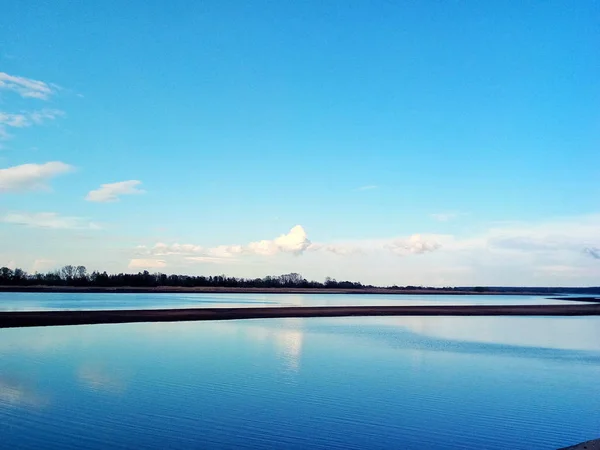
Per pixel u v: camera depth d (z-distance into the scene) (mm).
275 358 25375
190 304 79188
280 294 176000
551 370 23719
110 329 36969
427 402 17281
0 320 38812
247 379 20250
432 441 13430
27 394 16891
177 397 17125
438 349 29984
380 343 32281
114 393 17406
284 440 13188
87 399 16516
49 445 12289
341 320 50750
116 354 25516
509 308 76562
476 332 41250
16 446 12156
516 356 27812
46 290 136125
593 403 17547
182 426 14055
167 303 80562
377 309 68062
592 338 37812
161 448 12344
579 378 21859
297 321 48219
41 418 14359
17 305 65375
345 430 14117
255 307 72062
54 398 16500
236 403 16562
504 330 43469
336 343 31859
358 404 16781
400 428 14391
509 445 13227
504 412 16219
